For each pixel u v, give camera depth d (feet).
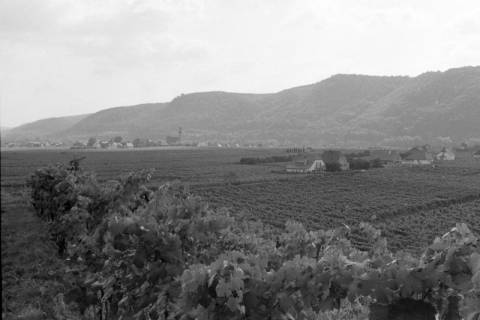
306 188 178.19
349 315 18.70
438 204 141.79
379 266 11.61
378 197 153.38
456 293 10.96
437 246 11.39
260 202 139.33
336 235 16.26
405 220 111.96
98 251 18.03
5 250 31.76
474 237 11.24
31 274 30.14
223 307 10.55
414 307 10.81
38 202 45.34
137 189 30.42
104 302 18.48
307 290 11.05
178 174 232.32
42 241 38.17
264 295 10.85
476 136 572.92
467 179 211.20
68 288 19.03
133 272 14.78
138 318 14.56
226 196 151.94
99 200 29.99
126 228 14.78
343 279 11.03
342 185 188.44
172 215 16.83
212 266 10.44
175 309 11.92
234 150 574.15
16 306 24.11
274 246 17.42
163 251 14.42
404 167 282.36
